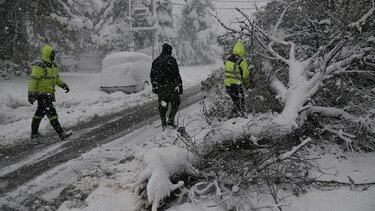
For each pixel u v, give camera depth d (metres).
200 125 7.11
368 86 6.48
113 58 13.16
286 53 7.19
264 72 6.79
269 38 7.01
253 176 4.33
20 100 10.35
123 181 4.65
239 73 6.36
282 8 8.44
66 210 4.04
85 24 17.19
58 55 25.45
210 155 4.58
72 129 7.77
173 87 6.96
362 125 5.50
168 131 6.81
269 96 6.22
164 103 7.01
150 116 8.98
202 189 4.27
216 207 3.89
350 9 5.96
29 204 4.27
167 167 4.09
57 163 5.57
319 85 5.46
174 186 3.94
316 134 5.62
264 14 8.56
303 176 4.38
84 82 15.62
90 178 4.88
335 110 5.61
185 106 10.10
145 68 13.84
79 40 18.84
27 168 5.38
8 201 4.33
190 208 3.88
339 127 5.65
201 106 9.59
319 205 3.91
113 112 9.67
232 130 4.86
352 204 3.86
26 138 7.05
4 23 14.90
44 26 16.67
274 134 4.84
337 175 4.59
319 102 6.12
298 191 4.21
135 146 6.33
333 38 6.00
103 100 11.47
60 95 11.67
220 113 6.86
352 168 4.84
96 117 9.04
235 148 4.88
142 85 13.43
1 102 9.84
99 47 29.77
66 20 16.02
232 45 8.12
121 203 4.06
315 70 6.16
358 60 5.86
